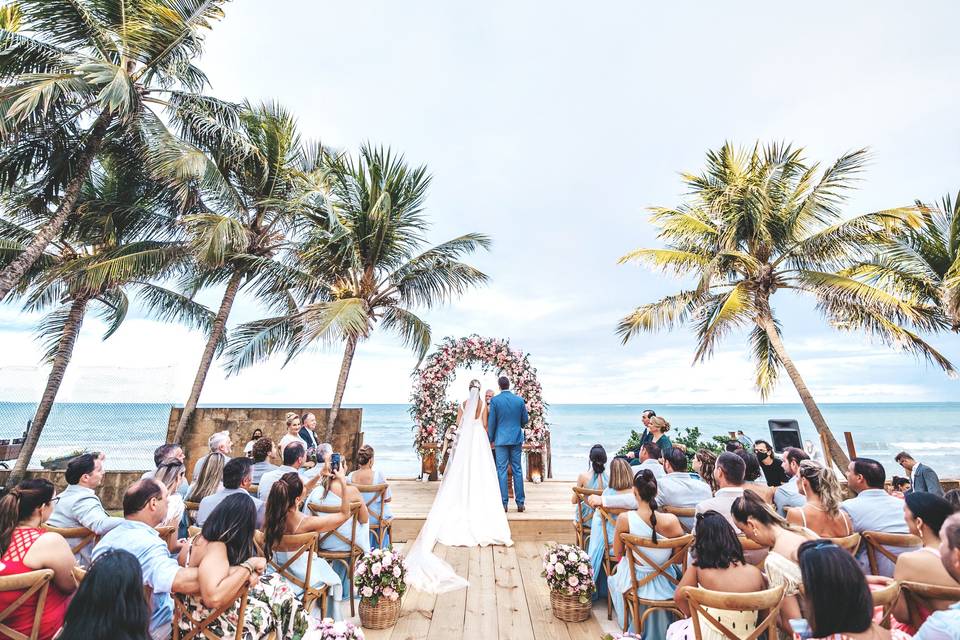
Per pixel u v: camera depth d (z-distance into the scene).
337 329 8.27
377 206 9.57
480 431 6.20
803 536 2.32
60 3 6.91
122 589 1.41
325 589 3.29
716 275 10.67
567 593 3.60
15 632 1.88
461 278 10.83
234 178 10.34
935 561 2.12
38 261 9.68
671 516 3.09
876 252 10.09
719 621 2.14
